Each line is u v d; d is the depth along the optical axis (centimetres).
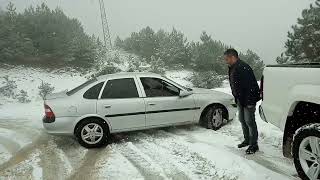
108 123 719
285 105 457
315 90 404
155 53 2611
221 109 803
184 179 509
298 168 433
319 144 406
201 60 2420
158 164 581
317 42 1680
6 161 647
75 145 736
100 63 2283
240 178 486
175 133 775
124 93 742
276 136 669
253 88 570
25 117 1107
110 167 583
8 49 1972
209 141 695
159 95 763
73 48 2194
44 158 657
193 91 816
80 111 707
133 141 736
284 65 473
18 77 1820
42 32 2192
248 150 587
